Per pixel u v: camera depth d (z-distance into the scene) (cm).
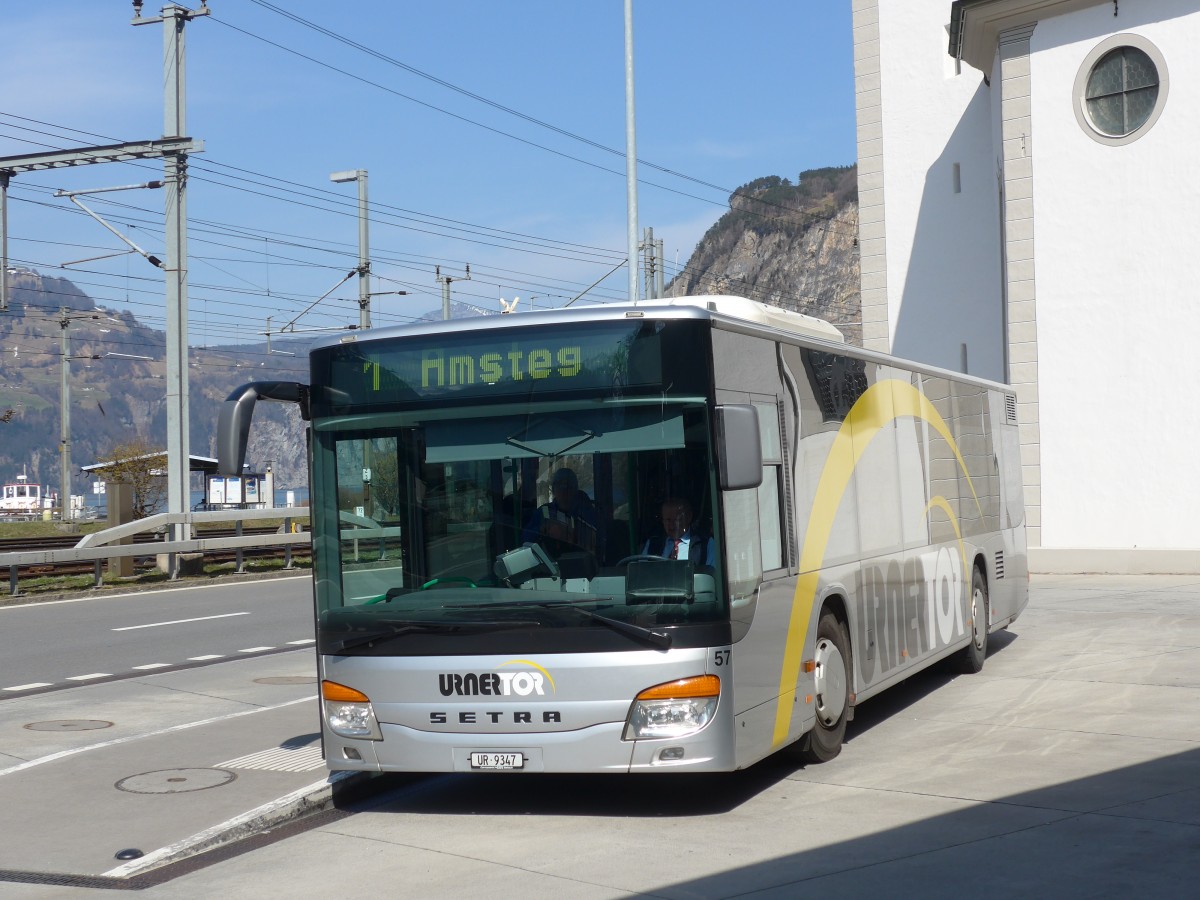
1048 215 2394
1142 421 2295
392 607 752
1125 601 1850
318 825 769
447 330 764
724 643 716
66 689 1320
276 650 1603
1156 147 2289
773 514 800
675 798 794
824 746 873
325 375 784
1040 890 580
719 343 745
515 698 722
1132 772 816
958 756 885
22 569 2731
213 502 5097
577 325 743
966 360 2997
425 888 623
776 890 594
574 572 725
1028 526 2394
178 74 2664
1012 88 2438
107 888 648
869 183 3116
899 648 1034
